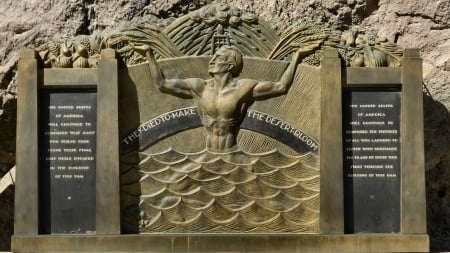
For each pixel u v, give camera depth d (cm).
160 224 295
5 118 332
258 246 291
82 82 298
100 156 294
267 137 299
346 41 300
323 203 293
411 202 292
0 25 331
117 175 294
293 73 299
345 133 297
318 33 301
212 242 291
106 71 296
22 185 295
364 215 294
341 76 297
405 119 295
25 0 333
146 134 299
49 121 298
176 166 298
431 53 330
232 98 298
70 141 298
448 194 336
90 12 333
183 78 300
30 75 297
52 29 331
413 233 292
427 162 327
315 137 297
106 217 293
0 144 334
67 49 300
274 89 298
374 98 297
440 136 328
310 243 291
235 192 296
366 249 290
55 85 298
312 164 297
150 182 297
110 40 301
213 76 300
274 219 295
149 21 304
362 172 296
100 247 292
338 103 295
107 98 296
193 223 295
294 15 332
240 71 300
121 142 298
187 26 302
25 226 294
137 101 299
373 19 332
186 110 299
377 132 296
